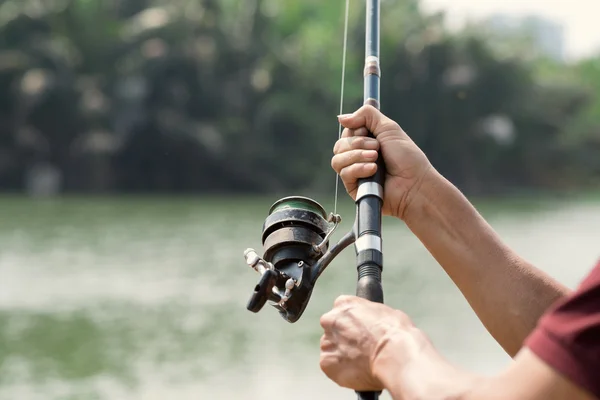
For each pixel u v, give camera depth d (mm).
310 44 58500
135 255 23359
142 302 16078
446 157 60812
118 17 60094
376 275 1668
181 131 51875
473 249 1790
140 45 54500
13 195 49156
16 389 9828
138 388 9781
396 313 1376
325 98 55375
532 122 63938
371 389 1368
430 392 1211
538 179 66688
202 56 54031
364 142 1873
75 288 17734
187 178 53031
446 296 16188
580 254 24000
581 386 1062
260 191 53625
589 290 1086
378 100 1992
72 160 51219
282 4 68438
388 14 61000
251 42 57469
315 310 14656
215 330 13203
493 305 1758
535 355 1105
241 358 11133
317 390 9430
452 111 59375
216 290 17438
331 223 1930
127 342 12453
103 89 53188
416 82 59156
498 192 63594
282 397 9164
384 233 30062
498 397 1126
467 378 1205
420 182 1848
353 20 55812
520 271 1760
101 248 24984
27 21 52750
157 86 52781
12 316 14656
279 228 1924
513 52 63625
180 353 11633
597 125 73438
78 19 53969
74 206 42406
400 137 1882
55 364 11148
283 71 55125
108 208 41469
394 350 1305
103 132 52000
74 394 9617
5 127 50344
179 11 56031
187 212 39688
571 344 1076
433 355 1269
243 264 21578
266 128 54312
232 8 60844
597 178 69938
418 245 26328
